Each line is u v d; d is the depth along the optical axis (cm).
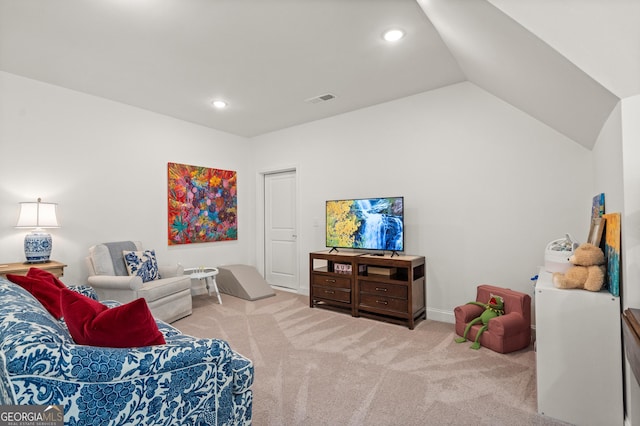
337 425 169
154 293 316
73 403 98
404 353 258
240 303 414
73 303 118
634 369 123
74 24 228
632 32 139
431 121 351
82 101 355
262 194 534
